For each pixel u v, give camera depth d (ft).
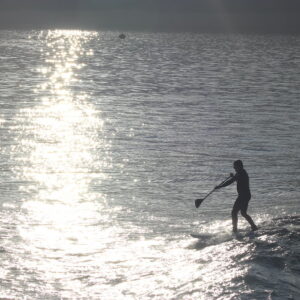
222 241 108.06
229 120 256.32
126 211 130.31
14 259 99.19
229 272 86.53
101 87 388.57
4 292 85.40
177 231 116.67
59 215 125.70
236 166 115.96
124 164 175.22
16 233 112.98
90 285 88.74
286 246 97.71
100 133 223.10
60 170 165.89
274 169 173.37
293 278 83.76
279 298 75.92
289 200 141.38
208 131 230.07
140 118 258.78
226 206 136.15
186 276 88.33
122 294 84.33
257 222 120.67
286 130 235.40
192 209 133.18
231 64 654.12
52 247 105.91
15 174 159.94
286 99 335.26
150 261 99.04
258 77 484.33
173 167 172.65
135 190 148.05
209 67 601.62
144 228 118.52
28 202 134.51
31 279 90.99
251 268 86.94
